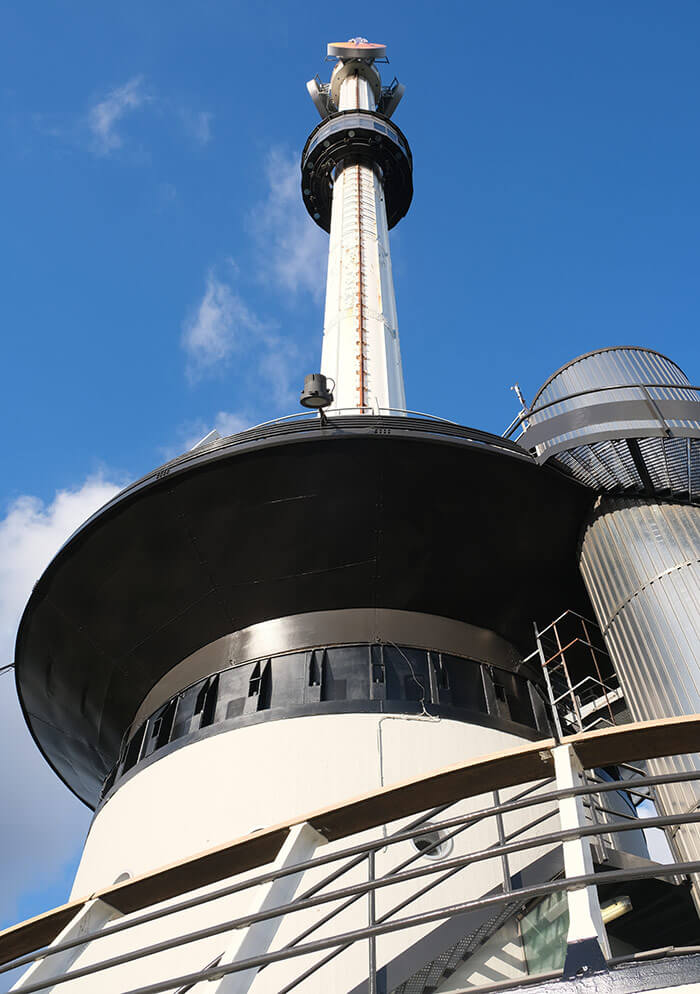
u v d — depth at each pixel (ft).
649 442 55.31
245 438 56.18
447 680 57.41
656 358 62.39
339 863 44.86
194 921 44.24
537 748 25.39
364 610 60.23
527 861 47.37
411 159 144.66
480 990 20.85
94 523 57.88
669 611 50.08
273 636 59.31
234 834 47.67
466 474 56.80
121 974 43.45
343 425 55.62
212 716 56.29
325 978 40.22
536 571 62.34
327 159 142.10
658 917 49.19
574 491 58.44
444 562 60.44
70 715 71.61
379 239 121.90
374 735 52.26
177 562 59.57
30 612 63.72
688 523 54.29
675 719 24.47
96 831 56.44
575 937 18.92
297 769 50.34
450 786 26.61
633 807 62.54
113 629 63.31
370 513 57.77
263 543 58.44
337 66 168.66
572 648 66.80
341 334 101.81
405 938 41.55
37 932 31.40
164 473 56.39
